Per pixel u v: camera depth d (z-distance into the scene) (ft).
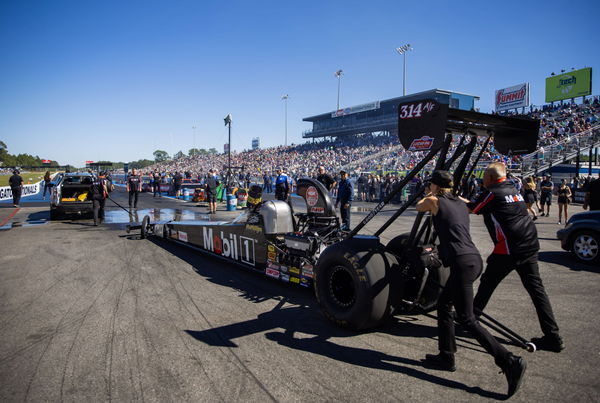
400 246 13.29
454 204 9.81
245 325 12.40
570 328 12.18
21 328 12.14
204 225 21.17
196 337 11.48
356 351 10.62
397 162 123.13
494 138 13.53
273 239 16.35
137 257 21.95
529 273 10.89
